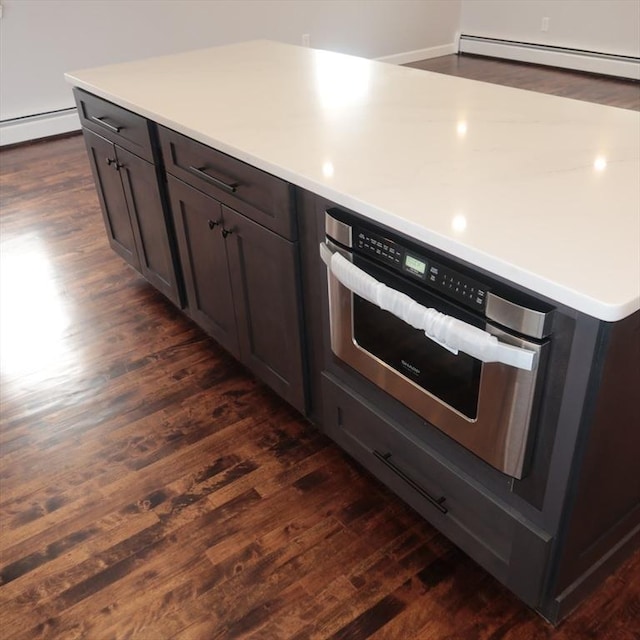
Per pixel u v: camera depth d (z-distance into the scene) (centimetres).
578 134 160
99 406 226
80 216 378
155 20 528
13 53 485
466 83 211
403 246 130
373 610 154
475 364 124
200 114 196
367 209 130
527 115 176
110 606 158
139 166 232
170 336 264
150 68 261
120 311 283
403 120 177
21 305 288
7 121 502
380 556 167
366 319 151
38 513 185
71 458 204
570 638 146
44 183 430
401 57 692
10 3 468
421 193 132
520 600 154
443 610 153
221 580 163
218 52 283
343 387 173
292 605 156
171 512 183
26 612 157
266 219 171
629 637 145
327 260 150
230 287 208
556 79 615
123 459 203
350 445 182
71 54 507
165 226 233
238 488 190
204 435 211
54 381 239
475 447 133
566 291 98
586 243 110
